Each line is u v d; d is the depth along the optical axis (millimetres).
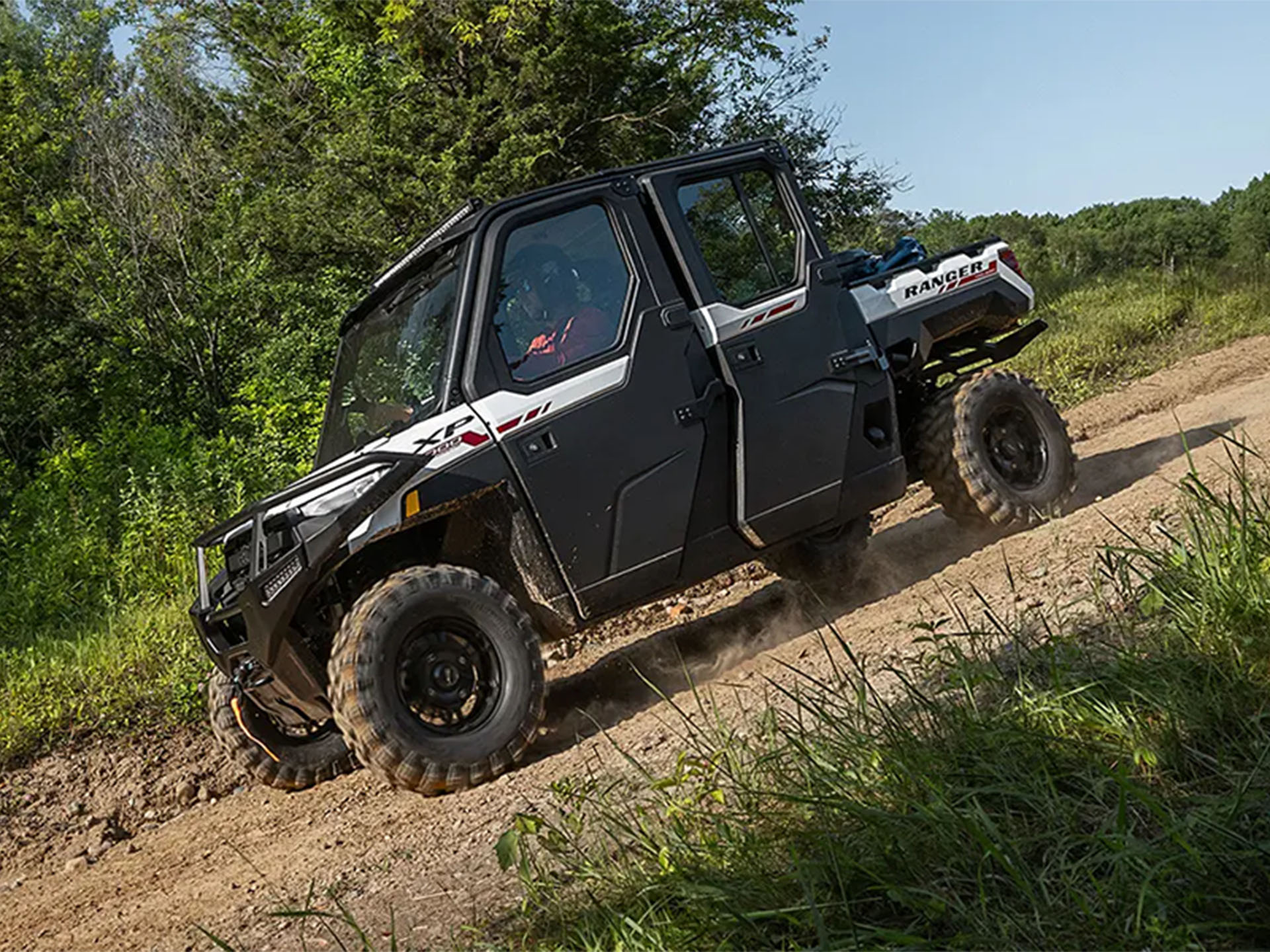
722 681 5762
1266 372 10672
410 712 5074
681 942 2738
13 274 18219
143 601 10188
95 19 23688
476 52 18156
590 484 5488
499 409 5367
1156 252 78625
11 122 19203
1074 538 5844
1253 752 2920
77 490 13617
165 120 20281
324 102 19219
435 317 5586
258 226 17469
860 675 3869
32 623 10367
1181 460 7301
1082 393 11453
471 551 5508
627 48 19297
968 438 6652
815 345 6070
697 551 5762
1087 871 2600
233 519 5504
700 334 5801
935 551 7195
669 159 5953
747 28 20031
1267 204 74438
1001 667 3918
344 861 4637
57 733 7633
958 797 3006
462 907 3660
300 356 14867
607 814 3549
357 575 5480
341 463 5457
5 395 17875
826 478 6074
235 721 6121
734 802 3512
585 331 5578
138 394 17062
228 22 22938
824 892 2801
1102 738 3188
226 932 4145
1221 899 2383
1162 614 3818
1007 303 6977
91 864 6008
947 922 2621
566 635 5570
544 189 5645
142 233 18203
